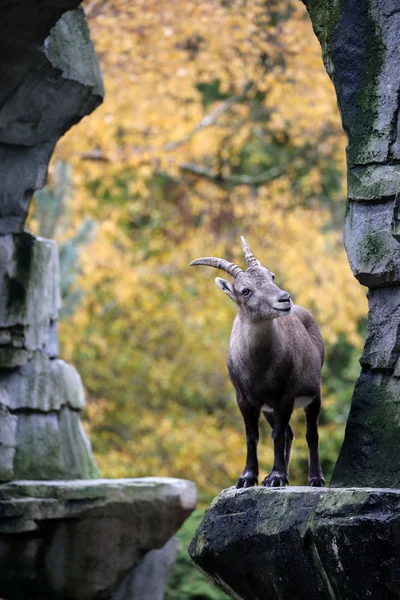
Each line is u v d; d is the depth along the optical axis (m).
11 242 18.78
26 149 18.44
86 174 30.56
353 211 12.10
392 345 11.59
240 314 12.74
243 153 38.28
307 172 35.62
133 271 30.95
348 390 34.78
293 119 30.09
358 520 9.96
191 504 19.09
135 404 35.12
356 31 12.27
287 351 12.55
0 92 17.08
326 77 29.09
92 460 20.45
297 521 10.62
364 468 11.45
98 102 18.70
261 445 32.44
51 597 18.33
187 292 33.78
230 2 29.62
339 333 35.97
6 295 18.61
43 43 16.56
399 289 11.69
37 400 19.28
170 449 32.25
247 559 11.27
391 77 11.95
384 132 11.93
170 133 28.50
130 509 18.33
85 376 34.34
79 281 30.05
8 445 18.66
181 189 35.09
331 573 10.28
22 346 18.89
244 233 32.56
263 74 30.88
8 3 15.25
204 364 35.53
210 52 29.11
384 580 9.90
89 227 30.22
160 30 28.09
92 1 27.77
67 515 17.92
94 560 18.20
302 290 30.00
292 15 29.88
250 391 12.64
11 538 17.94
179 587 23.44
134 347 35.84
